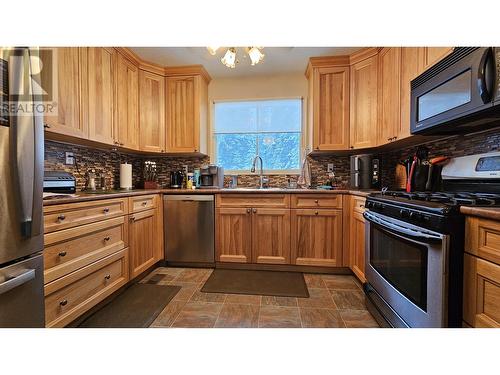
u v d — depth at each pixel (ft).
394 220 4.41
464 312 3.22
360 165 8.11
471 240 3.13
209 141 10.37
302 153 10.06
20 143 3.10
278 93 10.12
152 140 9.11
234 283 7.13
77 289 4.80
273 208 7.95
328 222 7.73
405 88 6.07
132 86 8.38
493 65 3.40
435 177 5.68
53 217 4.20
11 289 3.07
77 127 5.98
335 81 8.44
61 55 5.51
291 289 6.75
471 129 5.00
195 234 8.28
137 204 6.97
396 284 4.46
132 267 6.70
